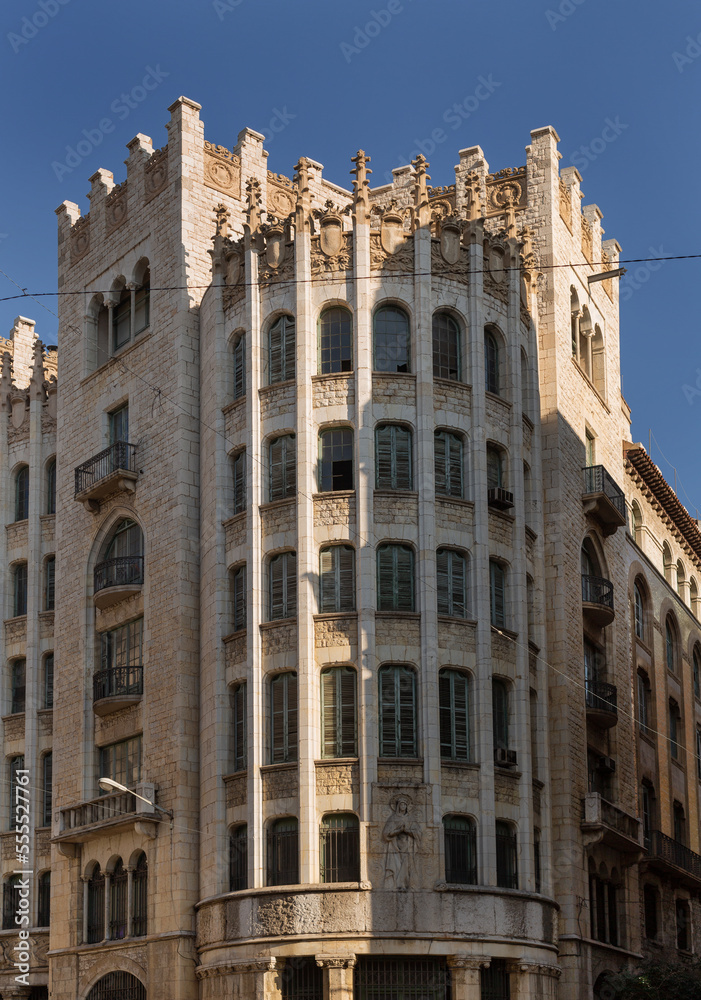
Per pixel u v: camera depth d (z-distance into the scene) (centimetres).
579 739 5381
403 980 4425
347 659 4675
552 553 5456
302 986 4453
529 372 5481
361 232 5034
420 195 5119
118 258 5994
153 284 5728
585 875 5219
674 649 7531
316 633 4722
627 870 5750
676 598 7638
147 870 5141
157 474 5481
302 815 4541
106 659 5659
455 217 5178
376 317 5019
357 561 4747
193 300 5544
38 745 6256
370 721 4584
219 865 4788
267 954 4466
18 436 6800
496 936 4512
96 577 5731
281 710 4744
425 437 4881
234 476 5162
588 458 6119
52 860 5669
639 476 6944
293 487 4919
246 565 4934
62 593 5947
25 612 6550
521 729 4872
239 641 4919
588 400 6131
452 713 4722
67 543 5981
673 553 7775
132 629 5531
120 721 5447
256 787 4672
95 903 5441
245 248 5241
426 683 4653
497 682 4909
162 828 5069
